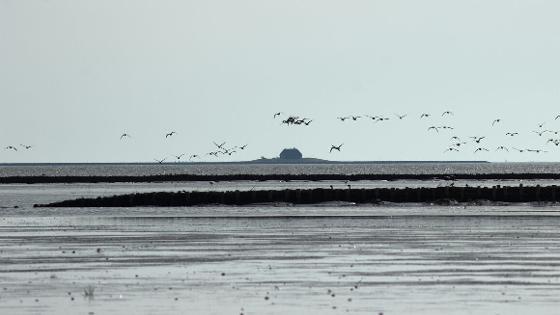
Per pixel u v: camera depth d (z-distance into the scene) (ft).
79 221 627.87
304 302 286.05
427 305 280.72
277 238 484.74
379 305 281.13
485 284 318.45
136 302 285.84
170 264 373.61
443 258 388.57
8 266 368.07
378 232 521.24
